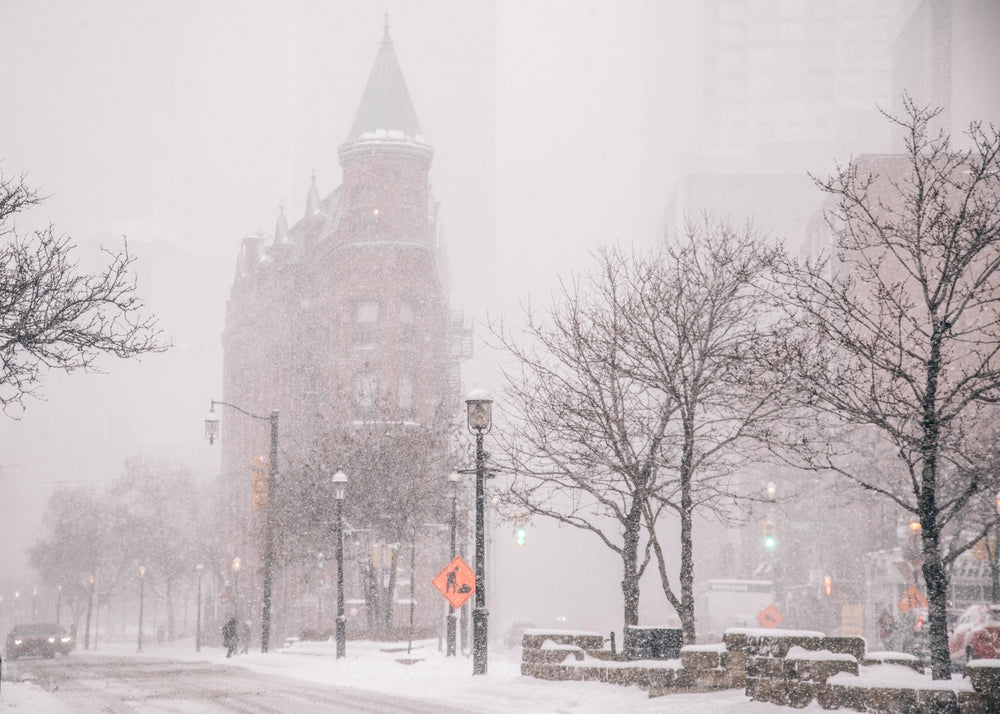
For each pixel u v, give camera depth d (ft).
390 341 246.27
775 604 234.58
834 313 65.72
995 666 46.50
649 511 79.82
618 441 81.46
